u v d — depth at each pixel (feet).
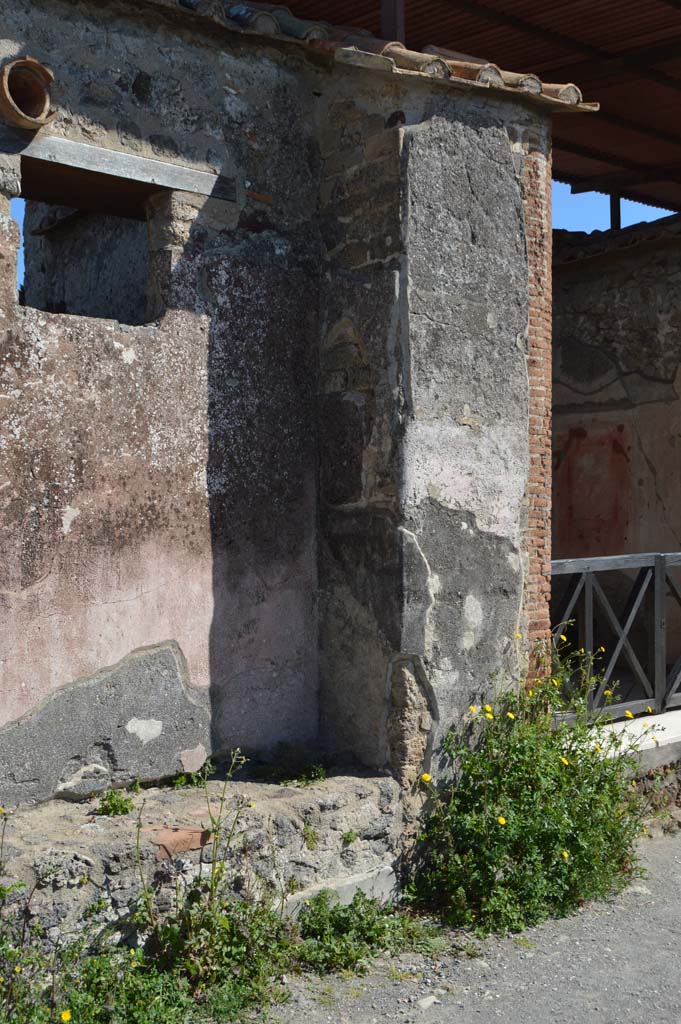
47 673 14.51
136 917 13.20
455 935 15.21
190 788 15.70
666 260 26.53
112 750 15.16
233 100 16.62
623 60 22.65
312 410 17.75
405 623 16.42
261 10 16.51
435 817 16.62
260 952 13.84
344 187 17.34
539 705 17.90
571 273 28.66
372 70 16.49
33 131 14.38
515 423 17.85
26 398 14.32
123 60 15.35
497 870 15.93
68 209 21.70
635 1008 13.21
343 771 16.80
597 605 28.50
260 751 16.98
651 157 29.12
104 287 21.12
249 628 16.84
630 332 27.40
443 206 16.85
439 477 16.79
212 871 13.74
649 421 27.02
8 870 12.41
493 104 17.58
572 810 16.78
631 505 27.50
